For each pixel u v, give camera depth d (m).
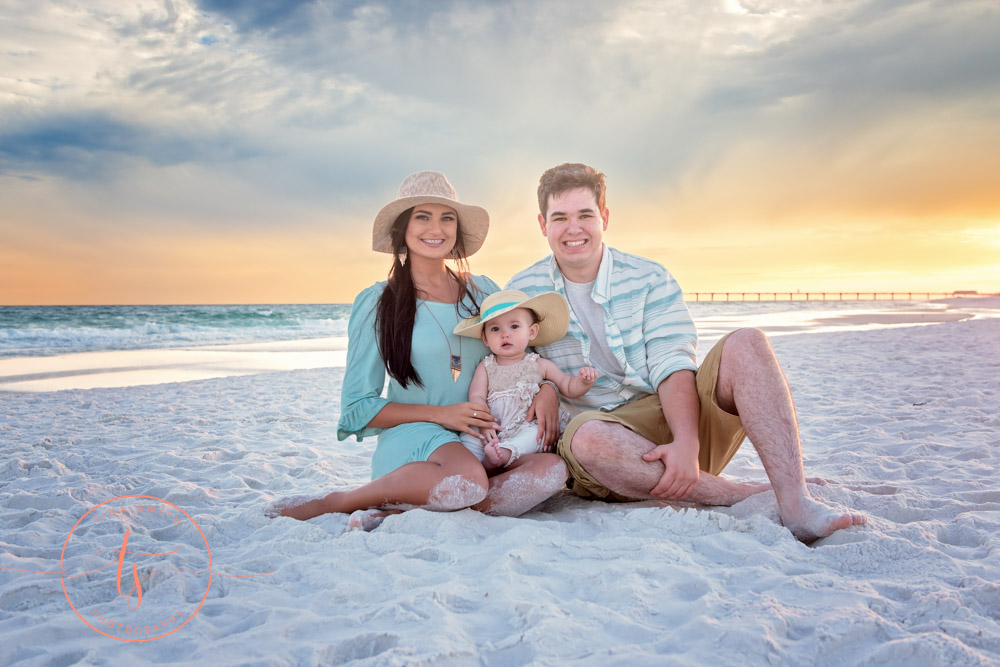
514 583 2.09
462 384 3.20
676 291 3.12
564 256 3.15
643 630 1.77
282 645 1.72
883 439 4.55
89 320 33.72
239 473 4.02
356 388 3.08
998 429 4.70
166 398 7.86
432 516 2.72
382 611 1.90
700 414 2.90
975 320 22.59
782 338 16.39
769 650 1.59
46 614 2.00
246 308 69.25
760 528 2.52
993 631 1.65
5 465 4.05
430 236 3.15
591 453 2.73
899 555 2.20
